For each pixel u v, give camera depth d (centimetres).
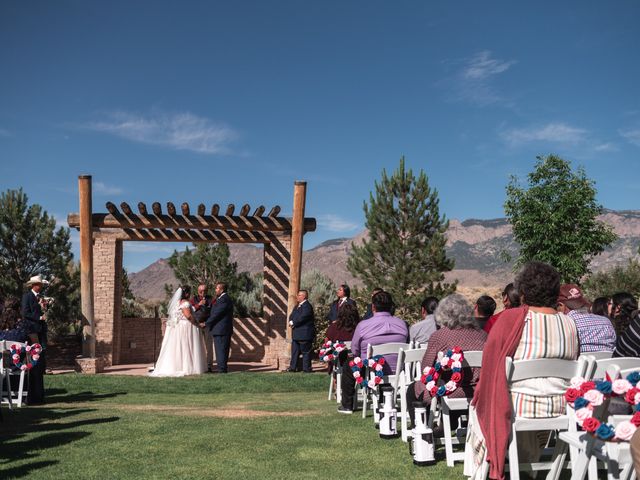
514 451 411
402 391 620
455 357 504
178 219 1524
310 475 481
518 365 407
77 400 978
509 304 661
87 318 1436
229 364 1645
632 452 188
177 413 818
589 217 2022
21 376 886
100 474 487
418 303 1970
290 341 1511
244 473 488
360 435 642
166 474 487
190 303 1376
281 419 751
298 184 1489
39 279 1027
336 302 1283
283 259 1623
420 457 512
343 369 807
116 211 1499
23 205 1805
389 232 2045
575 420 408
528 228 2092
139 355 1727
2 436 643
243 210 1530
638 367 414
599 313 685
